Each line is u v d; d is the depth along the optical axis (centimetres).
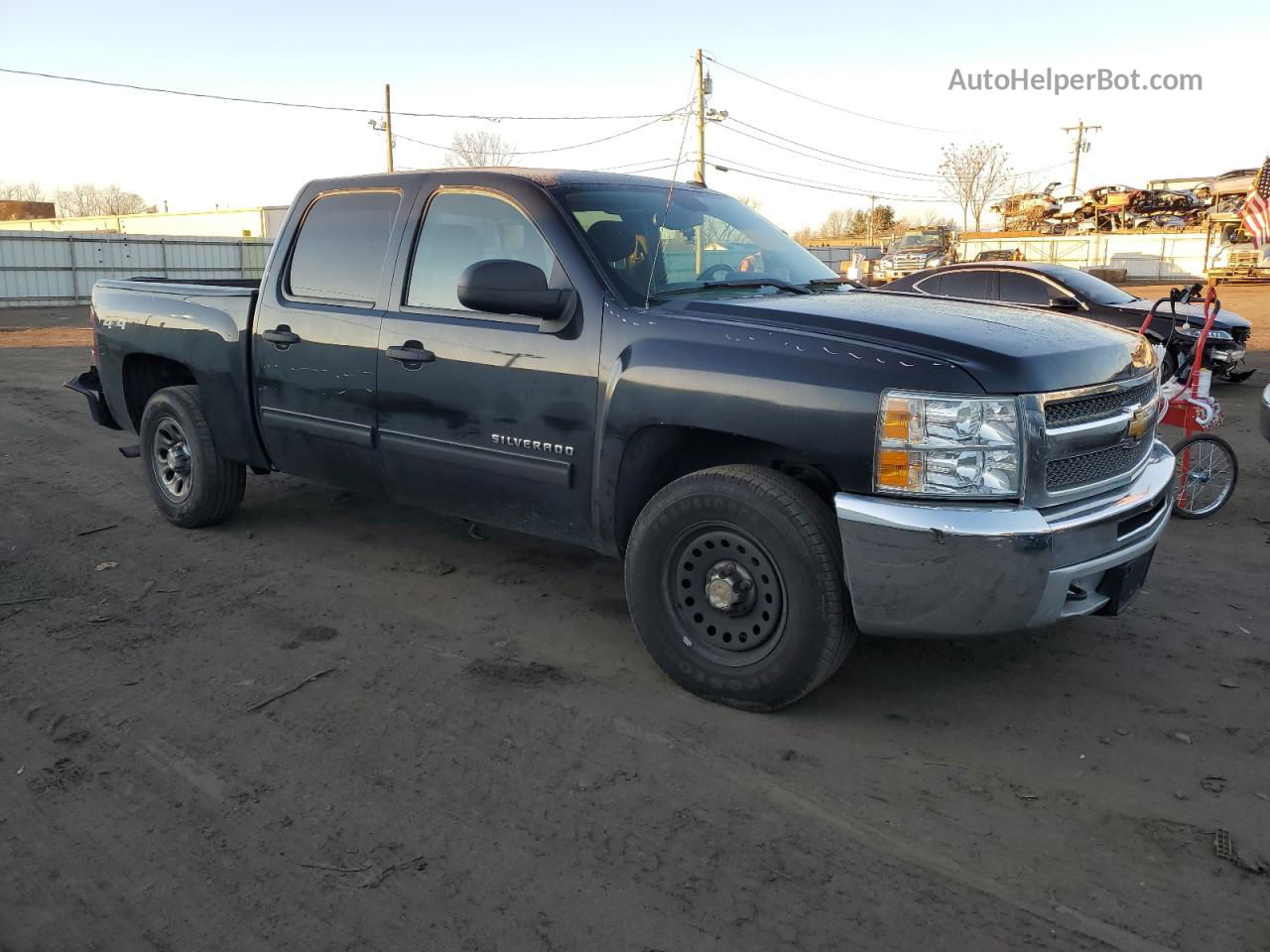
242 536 554
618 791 298
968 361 303
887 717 346
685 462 375
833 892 252
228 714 347
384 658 394
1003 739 331
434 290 425
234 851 270
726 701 350
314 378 464
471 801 293
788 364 320
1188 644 411
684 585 355
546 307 369
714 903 247
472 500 420
